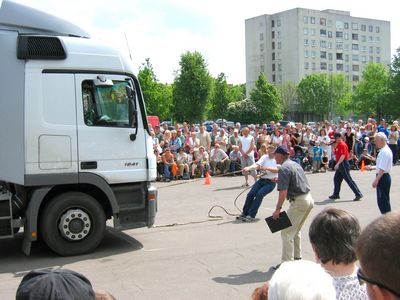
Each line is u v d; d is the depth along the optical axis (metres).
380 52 144.50
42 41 7.52
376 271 1.42
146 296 5.88
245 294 5.90
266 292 2.46
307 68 130.75
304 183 6.85
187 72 67.81
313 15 130.88
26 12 7.69
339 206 12.34
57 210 7.64
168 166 18.58
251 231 9.55
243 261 7.40
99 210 7.86
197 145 19.72
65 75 7.62
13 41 7.52
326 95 116.25
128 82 8.02
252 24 137.75
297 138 21.67
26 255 8.01
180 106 68.12
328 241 3.12
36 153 7.45
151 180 8.23
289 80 123.50
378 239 1.42
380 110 88.00
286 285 1.97
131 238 9.12
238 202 13.29
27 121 7.40
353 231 3.15
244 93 152.12
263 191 10.41
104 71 7.85
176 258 7.64
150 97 58.00
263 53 135.88
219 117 80.19
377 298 1.44
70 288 1.74
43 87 7.50
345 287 2.99
